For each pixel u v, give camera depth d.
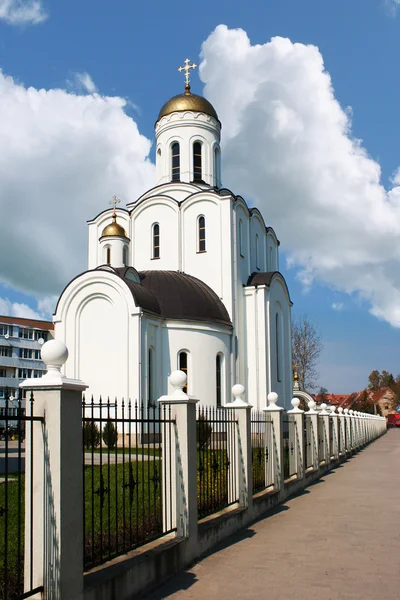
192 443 8.84
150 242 37.66
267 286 36.22
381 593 7.13
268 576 7.84
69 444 5.72
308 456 18.69
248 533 10.47
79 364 28.72
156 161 41.97
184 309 31.22
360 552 9.10
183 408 8.72
